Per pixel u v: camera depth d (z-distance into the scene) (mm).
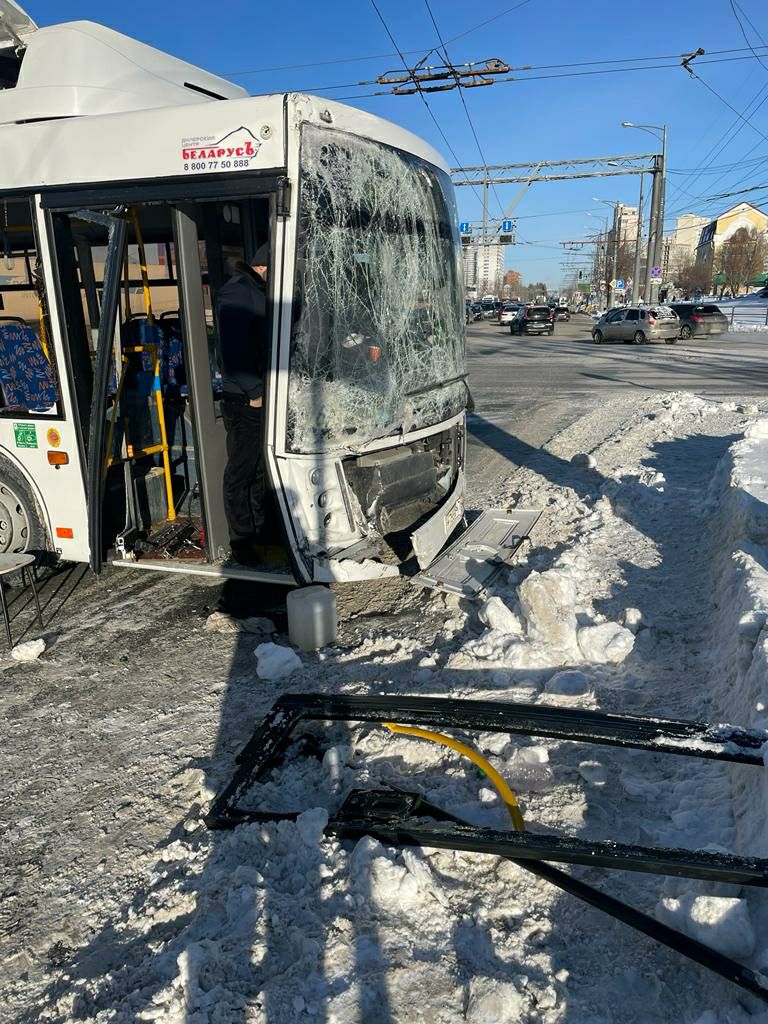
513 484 9266
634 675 4395
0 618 5691
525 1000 2309
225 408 5086
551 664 4531
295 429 4660
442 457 6082
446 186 6133
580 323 60531
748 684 3611
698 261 102938
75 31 5125
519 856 2717
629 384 18516
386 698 3748
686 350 28031
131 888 2994
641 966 2443
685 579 5758
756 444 8797
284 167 4430
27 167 5031
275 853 3033
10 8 5090
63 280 5129
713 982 2334
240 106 4488
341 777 3482
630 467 9438
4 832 3385
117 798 3562
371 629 5250
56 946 2766
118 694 4523
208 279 5496
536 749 3582
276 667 4594
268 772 3596
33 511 5664
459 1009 2311
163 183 4707
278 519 4770
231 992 2379
